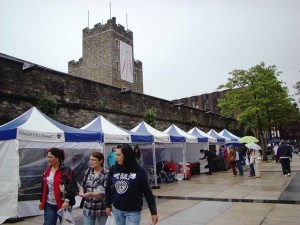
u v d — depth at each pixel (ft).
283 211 24.18
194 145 66.64
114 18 147.95
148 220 23.09
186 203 29.55
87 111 52.39
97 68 145.28
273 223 20.59
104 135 33.35
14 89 39.88
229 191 35.99
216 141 65.41
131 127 63.93
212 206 27.53
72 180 15.06
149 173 46.88
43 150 29.04
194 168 60.23
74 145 31.99
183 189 39.47
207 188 39.52
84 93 52.19
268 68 101.04
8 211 24.34
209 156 60.75
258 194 32.65
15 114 39.81
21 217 25.40
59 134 28.35
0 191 24.93
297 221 21.01
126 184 12.14
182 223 21.70
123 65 148.87
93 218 14.17
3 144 25.94
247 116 101.55
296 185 38.29
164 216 24.16
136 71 162.30
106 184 13.21
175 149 58.85
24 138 25.55
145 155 51.42
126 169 12.33
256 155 50.67
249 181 45.03
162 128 76.74
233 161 55.52
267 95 99.96
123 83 147.23
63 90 47.83
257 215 23.17
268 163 86.22
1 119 38.06
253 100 99.91
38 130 26.94
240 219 22.11
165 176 47.44
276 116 104.63
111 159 33.81
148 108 71.20
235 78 103.50
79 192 14.62
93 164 14.46
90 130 34.96
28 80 42.09
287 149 49.80
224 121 120.98
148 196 12.19
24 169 27.30
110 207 13.07
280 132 225.35
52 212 15.03
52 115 42.39
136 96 67.10
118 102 60.85
